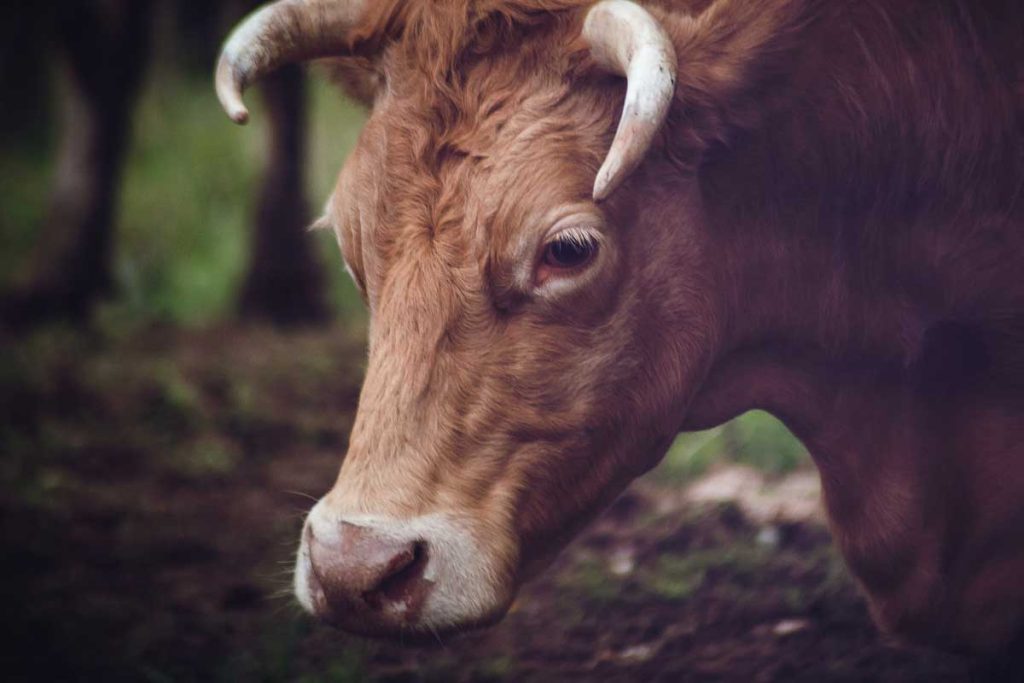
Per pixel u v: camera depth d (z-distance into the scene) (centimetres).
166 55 3953
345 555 761
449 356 788
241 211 3644
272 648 1222
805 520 1429
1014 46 897
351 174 848
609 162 735
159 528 1602
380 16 853
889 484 948
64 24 2794
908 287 911
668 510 1530
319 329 2723
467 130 805
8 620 1328
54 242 2845
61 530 1594
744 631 1209
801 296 902
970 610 949
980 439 937
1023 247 903
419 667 1180
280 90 2738
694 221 842
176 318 2845
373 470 779
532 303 795
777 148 862
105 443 1928
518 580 821
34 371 2277
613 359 818
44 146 4384
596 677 1136
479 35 820
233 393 2142
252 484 1772
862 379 935
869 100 868
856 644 1159
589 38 795
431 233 795
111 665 1226
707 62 826
